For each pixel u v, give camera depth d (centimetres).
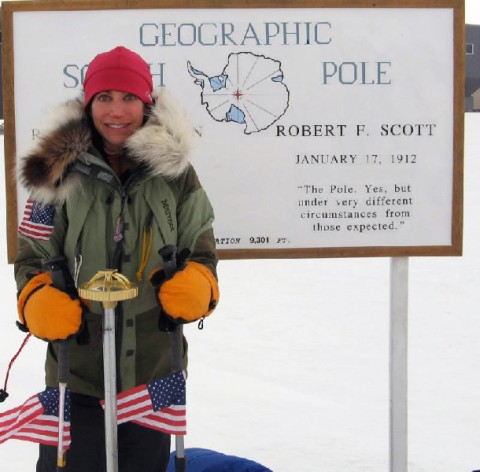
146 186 213
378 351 532
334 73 278
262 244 281
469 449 364
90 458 223
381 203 282
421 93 280
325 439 372
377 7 276
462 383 462
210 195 279
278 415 403
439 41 279
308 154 280
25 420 219
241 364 501
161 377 223
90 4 271
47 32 272
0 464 342
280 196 280
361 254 283
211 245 219
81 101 215
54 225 212
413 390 450
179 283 198
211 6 272
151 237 213
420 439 375
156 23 273
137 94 209
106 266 213
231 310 646
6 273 823
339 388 455
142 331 221
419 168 282
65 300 195
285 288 729
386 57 278
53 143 203
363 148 281
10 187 273
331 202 281
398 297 286
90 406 222
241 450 359
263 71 276
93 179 210
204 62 275
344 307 657
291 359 513
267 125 278
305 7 275
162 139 204
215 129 278
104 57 209
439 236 285
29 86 273
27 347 520
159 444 232
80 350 219
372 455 354
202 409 409
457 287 724
